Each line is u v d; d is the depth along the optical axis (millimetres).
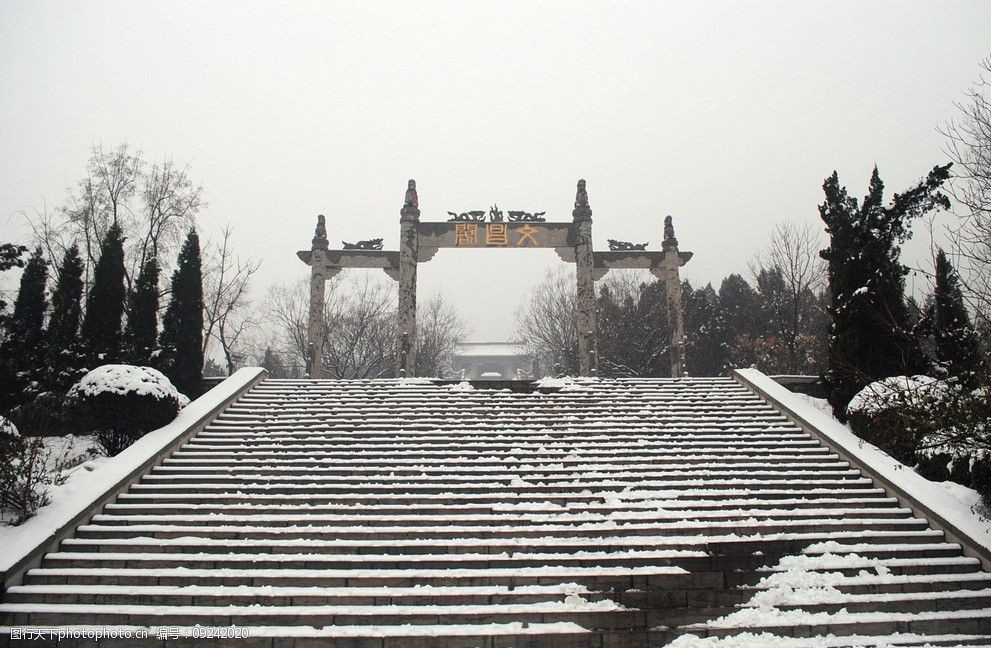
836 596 9812
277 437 15227
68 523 10961
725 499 12578
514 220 26266
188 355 21125
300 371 54688
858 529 11484
